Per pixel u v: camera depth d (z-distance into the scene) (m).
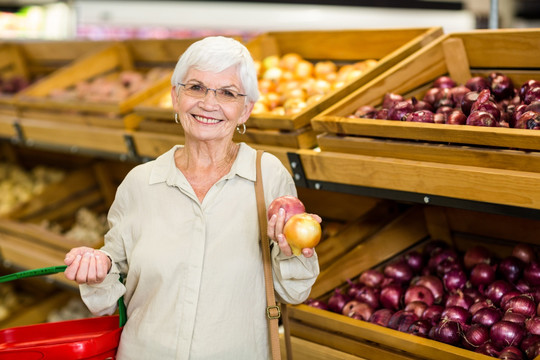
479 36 2.41
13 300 4.35
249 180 1.77
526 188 1.74
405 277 2.47
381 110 2.30
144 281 1.74
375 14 4.95
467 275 2.38
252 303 1.75
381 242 2.63
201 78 1.68
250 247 1.74
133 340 1.75
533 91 2.12
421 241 2.62
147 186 1.79
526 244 2.29
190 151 1.78
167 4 5.57
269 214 1.65
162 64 3.97
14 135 3.92
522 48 2.31
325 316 2.29
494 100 2.23
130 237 1.81
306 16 5.11
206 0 5.41
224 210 1.74
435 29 2.64
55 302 4.05
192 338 1.69
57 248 3.54
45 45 4.75
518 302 2.05
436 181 1.95
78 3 5.88
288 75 3.09
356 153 2.19
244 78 1.70
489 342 1.97
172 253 1.72
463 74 2.47
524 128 1.89
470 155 1.88
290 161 2.38
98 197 4.33
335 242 2.73
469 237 2.52
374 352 2.16
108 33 5.83
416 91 2.50
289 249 1.57
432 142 2.00
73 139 3.49
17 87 4.59
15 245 3.72
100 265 1.64
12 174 4.80
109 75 4.19
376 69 2.51
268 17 5.23
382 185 2.11
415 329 2.13
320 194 3.06
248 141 2.58
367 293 2.42
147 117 3.08
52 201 4.13
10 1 5.85
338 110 2.34
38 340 1.87
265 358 1.78
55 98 3.69
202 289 1.71
